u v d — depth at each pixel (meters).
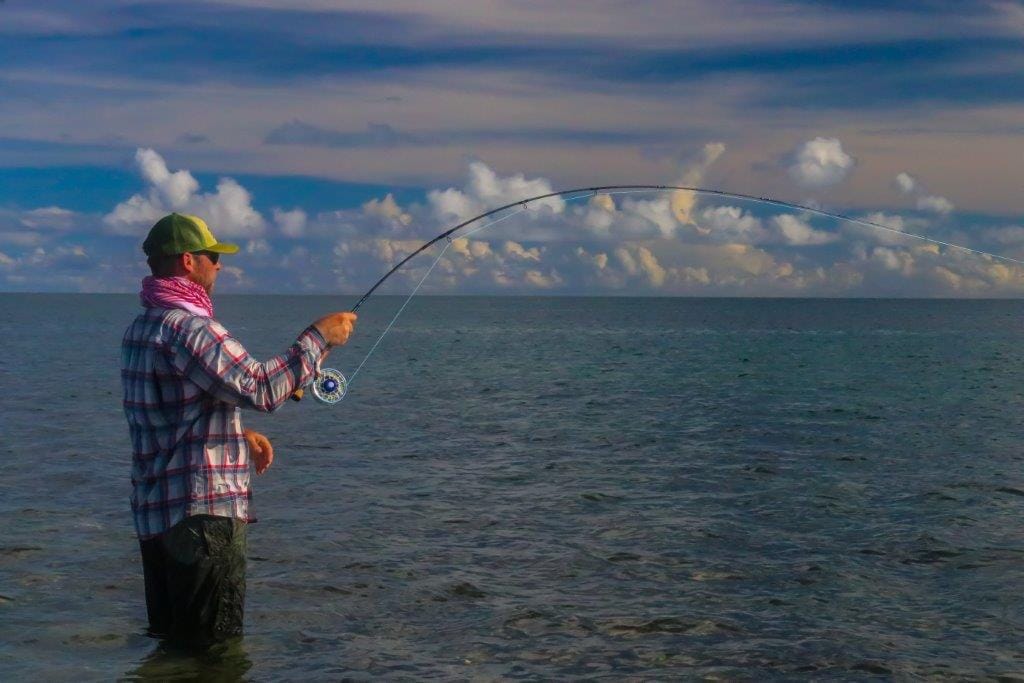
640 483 10.23
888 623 5.71
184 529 4.48
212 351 4.34
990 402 19.69
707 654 5.12
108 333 56.19
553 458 11.97
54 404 17.67
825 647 5.26
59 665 4.66
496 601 6.03
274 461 11.53
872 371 29.39
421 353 41.03
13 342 44.38
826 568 6.89
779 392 21.95
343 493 9.52
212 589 4.61
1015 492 9.78
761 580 6.60
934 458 12.05
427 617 5.68
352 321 4.67
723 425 15.52
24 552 6.86
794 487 10.02
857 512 8.80
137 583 6.17
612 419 16.42
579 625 5.58
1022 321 105.31
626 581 6.54
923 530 8.07
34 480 9.79
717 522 8.34
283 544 7.32
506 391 22.25
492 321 103.56
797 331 71.25
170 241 4.48
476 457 12.04
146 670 4.60
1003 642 5.38
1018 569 6.93
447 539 7.64
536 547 7.42
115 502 8.74
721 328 78.75
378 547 7.32
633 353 40.66
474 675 4.74
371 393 21.61
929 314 146.62
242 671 4.66
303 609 5.73
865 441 13.61
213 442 4.48
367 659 4.91
